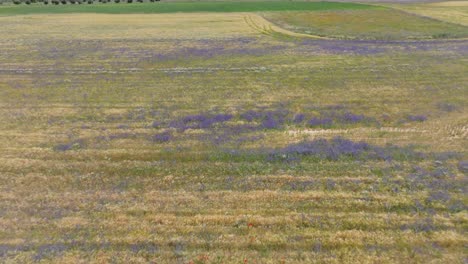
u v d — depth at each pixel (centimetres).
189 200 804
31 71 2095
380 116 1320
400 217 730
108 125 1271
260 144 1091
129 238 685
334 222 720
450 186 836
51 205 790
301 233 690
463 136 1120
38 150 1068
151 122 1293
